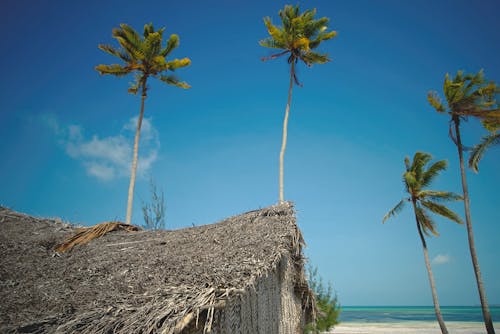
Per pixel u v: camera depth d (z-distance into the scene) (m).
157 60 21.06
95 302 5.42
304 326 13.35
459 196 24.78
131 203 20.72
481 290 21.45
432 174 26.00
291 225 9.22
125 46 20.80
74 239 8.82
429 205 25.98
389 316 94.62
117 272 6.58
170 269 6.41
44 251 7.98
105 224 9.98
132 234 9.80
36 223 9.88
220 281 5.73
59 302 5.50
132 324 4.76
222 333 6.45
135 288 5.78
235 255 7.05
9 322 4.98
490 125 22.95
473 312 117.06
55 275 6.65
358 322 69.38
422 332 43.75
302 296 12.87
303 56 23.78
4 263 7.00
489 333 20.67
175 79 22.08
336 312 23.23
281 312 10.12
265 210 10.00
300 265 11.55
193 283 5.73
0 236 8.43
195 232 9.34
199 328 5.68
